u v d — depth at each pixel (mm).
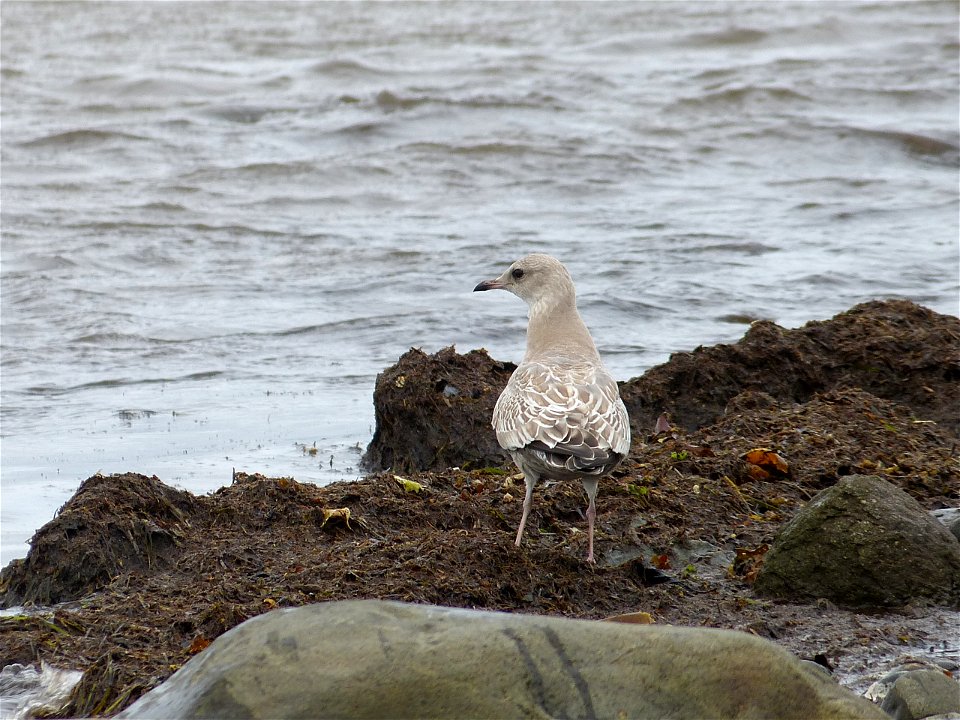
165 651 8344
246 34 48562
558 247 24469
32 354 18500
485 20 52094
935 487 11469
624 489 11000
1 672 8258
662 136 34125
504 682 5965
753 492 11359
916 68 42156
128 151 32406
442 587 9047
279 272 23125
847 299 20672
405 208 28219
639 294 20922
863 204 27766
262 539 10047
